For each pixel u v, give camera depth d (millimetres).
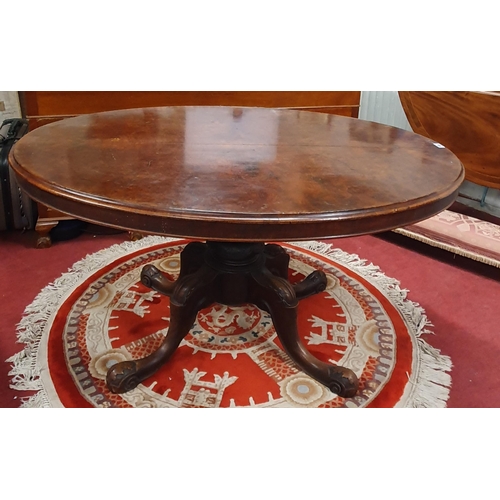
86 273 1922
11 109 2479
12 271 1936
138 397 1337
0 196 2096
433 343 1608
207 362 1477
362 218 968
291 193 1039
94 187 1021
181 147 1318
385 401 1356
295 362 1440
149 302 1756
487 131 2062
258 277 1453
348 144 1414
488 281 1976
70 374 1406
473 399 1380
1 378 1381
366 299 1821
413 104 2336
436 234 1992
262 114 1742
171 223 942
